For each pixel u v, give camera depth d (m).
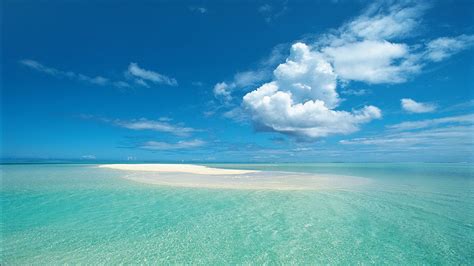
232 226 10.43
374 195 17.06
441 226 10.55
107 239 9.00
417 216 11.94
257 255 7.86
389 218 11.61
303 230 10.01
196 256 7.77
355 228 10.27
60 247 8.30
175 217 11.62
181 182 22.77
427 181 26.28
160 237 9.23
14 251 7.97
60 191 17.88
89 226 10.32
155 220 11.18
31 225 10.37
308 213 12.32
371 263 7.41
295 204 14.12
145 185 20.72
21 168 43.34
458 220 11.34
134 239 9.02
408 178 29.75
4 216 11.60
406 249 8.34
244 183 22.34
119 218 11.40
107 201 14.71
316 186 20.92
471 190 19.52
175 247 8.40
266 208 13.23
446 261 7.54
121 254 7.84
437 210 13.04
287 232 9.80
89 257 7.62
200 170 39.22
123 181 23.23
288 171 42.19
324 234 9.59
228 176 29.38
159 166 50.16
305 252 8.08
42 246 8.38
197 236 9.34
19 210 12.67
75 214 11.98
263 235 9.48
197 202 14.52
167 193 17.19
